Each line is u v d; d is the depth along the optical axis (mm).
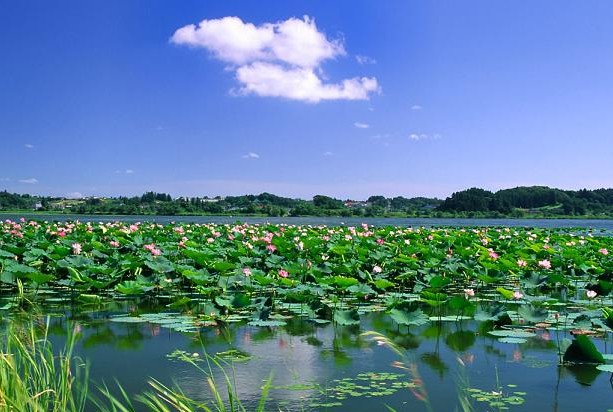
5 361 4738
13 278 12602
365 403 6230
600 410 6020
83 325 10148
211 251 18219
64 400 5012
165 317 10906
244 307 11320
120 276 14211
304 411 6004
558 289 15289
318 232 29891
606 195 147250
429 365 7766
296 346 8781
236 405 6176
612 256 19656
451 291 14805
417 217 145500
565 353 7895
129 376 7184
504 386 6836
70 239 21172
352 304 12688
